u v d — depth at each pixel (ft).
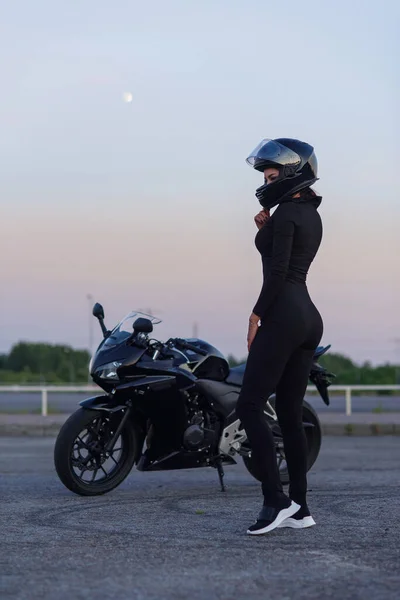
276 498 25.05
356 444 63.87
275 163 25.22
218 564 21.42
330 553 22.54
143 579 20.01
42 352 209.46
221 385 36.14
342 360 175.22
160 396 34.96
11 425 73.72
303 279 25.40
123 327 36.19
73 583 19.70
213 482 40.19
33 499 33.83
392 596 18.51
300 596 18.54
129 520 28.19
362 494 34.17
